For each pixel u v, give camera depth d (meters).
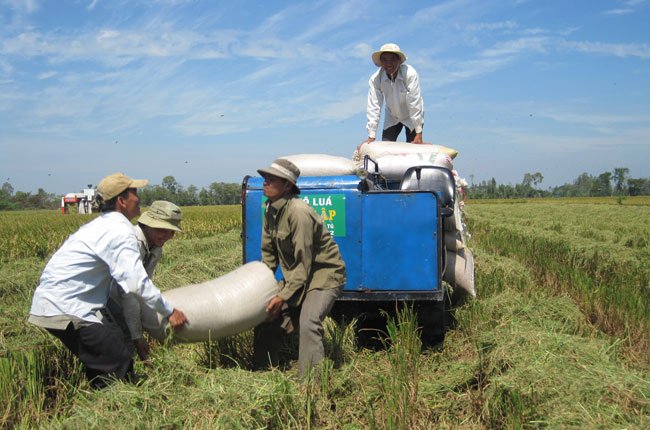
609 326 6.67
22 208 113.19
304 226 4.87
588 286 8.22
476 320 6.54
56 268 4.19
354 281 5.83
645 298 7.62
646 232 18.80
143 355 4.65
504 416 4.21
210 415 3.91
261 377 4.58
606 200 76.00
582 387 4.27
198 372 4.53
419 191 5.73
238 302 4.84
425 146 7.39
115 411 3.88
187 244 14.77
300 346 4.97
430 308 6.09
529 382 4.40
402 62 8.34
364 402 4.52
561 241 14.09
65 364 5.04
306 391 4.39
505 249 13.30
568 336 5.38
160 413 3.93
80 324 4.20
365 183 5.87
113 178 4.42
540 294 7.85
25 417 4.08
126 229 4.27
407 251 5.75
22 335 5.81
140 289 4.24
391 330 5.57
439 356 5.79
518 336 5.35
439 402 4.63
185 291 4.88
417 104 8.33
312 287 5.08
